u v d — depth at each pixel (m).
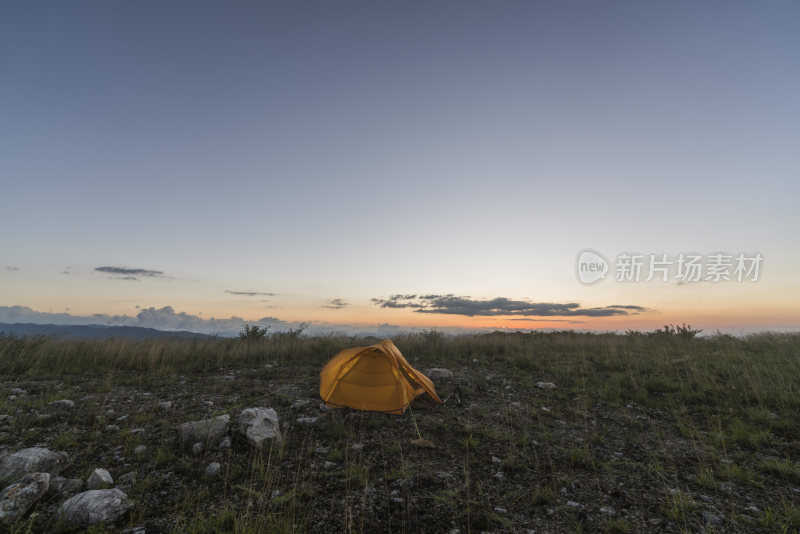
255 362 12.37
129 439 5.39
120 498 3.75
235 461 4.83
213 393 8.16
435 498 4.11
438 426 6.46
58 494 3.95
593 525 3.67
